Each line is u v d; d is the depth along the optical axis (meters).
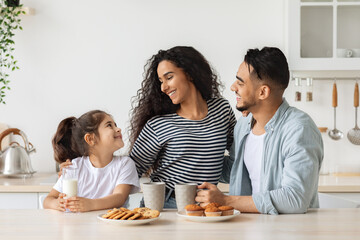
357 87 3.26
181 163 1.92
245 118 1.90
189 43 3.30
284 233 1.30
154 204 1.62
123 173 1.88
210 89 1.99
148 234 1.30
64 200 1.63
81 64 3.31
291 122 1.68
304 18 3.05
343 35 3.06
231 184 1.93
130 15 3.30
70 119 2.27
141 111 2.03
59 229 1.37
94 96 3.32
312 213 1.58
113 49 3.31
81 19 3.31
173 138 1.91
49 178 3.01
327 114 3.32
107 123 1.92
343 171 3.22
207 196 1.57
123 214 1.43
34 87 3.32
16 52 3.31
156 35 3.30
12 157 3.06
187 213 1.50
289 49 3.04
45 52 3.31
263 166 1.73
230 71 3.30
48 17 3.30
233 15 3.29
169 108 1.99
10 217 1.54
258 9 3.29
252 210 1.57
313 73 3.29
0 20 3.13
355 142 3.30
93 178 1.89
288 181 1.58
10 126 3.32
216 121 1.97
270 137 1.72
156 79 1.99
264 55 1.68
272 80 1.68
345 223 1.42
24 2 3.30
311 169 1.59
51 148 3.32
